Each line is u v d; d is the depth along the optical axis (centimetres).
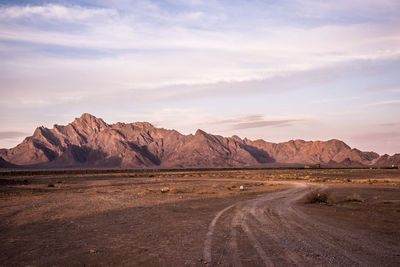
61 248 862
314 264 700
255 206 2008
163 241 944
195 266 688
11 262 730
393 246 883
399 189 3909
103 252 816
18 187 4128
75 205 2016
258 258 748
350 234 1057
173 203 2192
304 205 2117
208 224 1269
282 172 13225
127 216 1515
